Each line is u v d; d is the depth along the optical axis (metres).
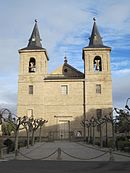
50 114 62.50
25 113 61.94
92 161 20.64
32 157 24.23
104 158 23.05
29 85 63.22
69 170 15.21
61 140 59.31
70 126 61.72
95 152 29.78
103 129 57.47
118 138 40.19
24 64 64.25
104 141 42.72
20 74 63.69
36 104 62.28
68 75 67.00
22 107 62.25
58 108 62.62
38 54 64.50
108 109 61.66
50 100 63.09
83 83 63.53
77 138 59.50
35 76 63.56
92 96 62.41
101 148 35.81
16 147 29.12
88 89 62.78
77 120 61.84
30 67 64.56
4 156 24.61
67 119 62.12
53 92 63.41
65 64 67.94
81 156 25.08
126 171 14.75
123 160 21.34
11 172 14.23
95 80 63.09
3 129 49.31
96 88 62.91
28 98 62.62
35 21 70.06
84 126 57.91
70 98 63.00
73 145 43.62
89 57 64.19
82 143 50.31
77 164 18.44
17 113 62.03
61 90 63.47
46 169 15.65
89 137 50.25
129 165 17.80
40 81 63.25
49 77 66.19
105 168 16.17
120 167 16.69
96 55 64.31
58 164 18.45
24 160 21.38
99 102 62.06
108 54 64.19
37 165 17.77
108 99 62.12
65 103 62.81
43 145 43.75
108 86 62.72
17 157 23.83
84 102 62.50
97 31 67.56
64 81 63.69
